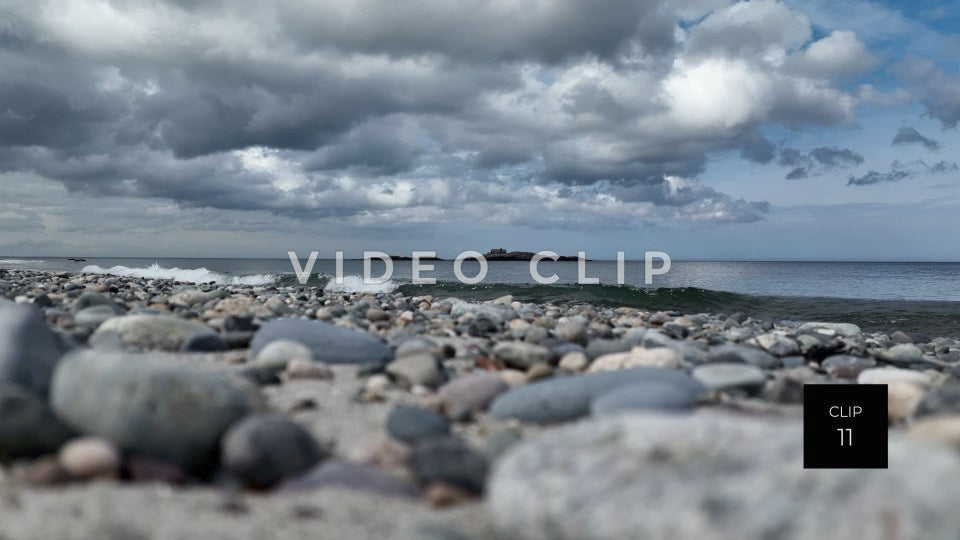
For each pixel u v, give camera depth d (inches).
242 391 91.4
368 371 140.5
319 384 130.3
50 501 65.6
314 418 108.1
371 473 79.4
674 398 101.6
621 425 66.1
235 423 84.7
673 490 56.2
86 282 512.1
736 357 182.1
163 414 81.3
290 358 143.8
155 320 170.2
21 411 77.4
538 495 60.4
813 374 166.9
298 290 542.3
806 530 50.0
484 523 69.6
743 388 132.8
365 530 65.4
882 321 448.1
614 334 248.2
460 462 79.8
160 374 83.9
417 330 235.3
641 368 124.0
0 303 145.5
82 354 87.4
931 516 49.4
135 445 80.1
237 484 79.4
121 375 82.7
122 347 161.2
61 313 220.2
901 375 141.8
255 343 158.4
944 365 225.9
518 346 166.6
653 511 54.8
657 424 64.6
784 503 52.3
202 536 60.3
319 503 71.6
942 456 56.1
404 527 66.8
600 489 58.6
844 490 52.5
